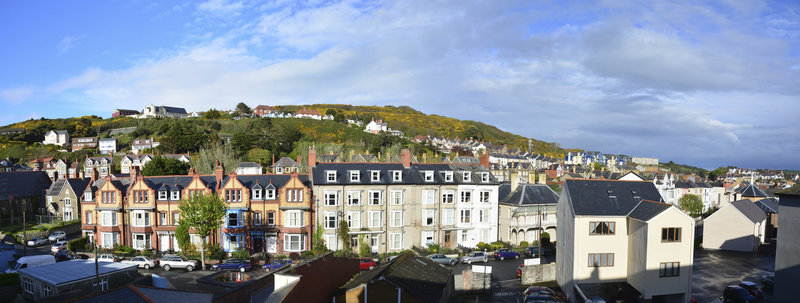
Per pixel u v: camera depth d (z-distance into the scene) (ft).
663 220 132.98
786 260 106.11
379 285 108.27
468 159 537.65
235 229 192.54
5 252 198.70
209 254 184.75
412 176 208.74
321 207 196.24
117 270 136.56
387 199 203.72
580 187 152.35
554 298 131.95
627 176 266.57
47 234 231.71
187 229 182.29
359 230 198.80
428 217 207.72
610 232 143.43
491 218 217.77
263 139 472.85
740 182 536.01
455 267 179.83
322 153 466.70
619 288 148.46
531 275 161.27
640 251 136.05
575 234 142.00
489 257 199.93
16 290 140.36
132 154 465.88
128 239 201.67
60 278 125.90
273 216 196.75
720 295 149.89
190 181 209.97
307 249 196.03
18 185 279.08
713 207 399.03
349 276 134.10
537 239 227.61
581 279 142.10
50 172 421.59
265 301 92.89
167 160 332.80
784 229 106.83
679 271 134.72
